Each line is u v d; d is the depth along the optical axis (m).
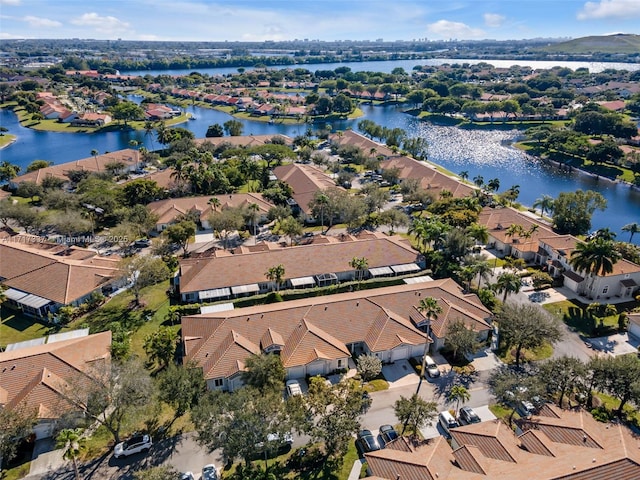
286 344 68.25
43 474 51.09
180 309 79.56
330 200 120.00
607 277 86.25
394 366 69.69
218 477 50.16
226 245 108.94
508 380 59.12
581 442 49.72
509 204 137.25
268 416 50.22
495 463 47.16
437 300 77.44
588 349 73.19
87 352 66.19
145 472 45.47
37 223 111.62
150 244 109.00
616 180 171.62
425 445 50.31
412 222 111.75
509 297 88.12
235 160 165.25
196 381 57.22
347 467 51.78
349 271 93.06
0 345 73.50
